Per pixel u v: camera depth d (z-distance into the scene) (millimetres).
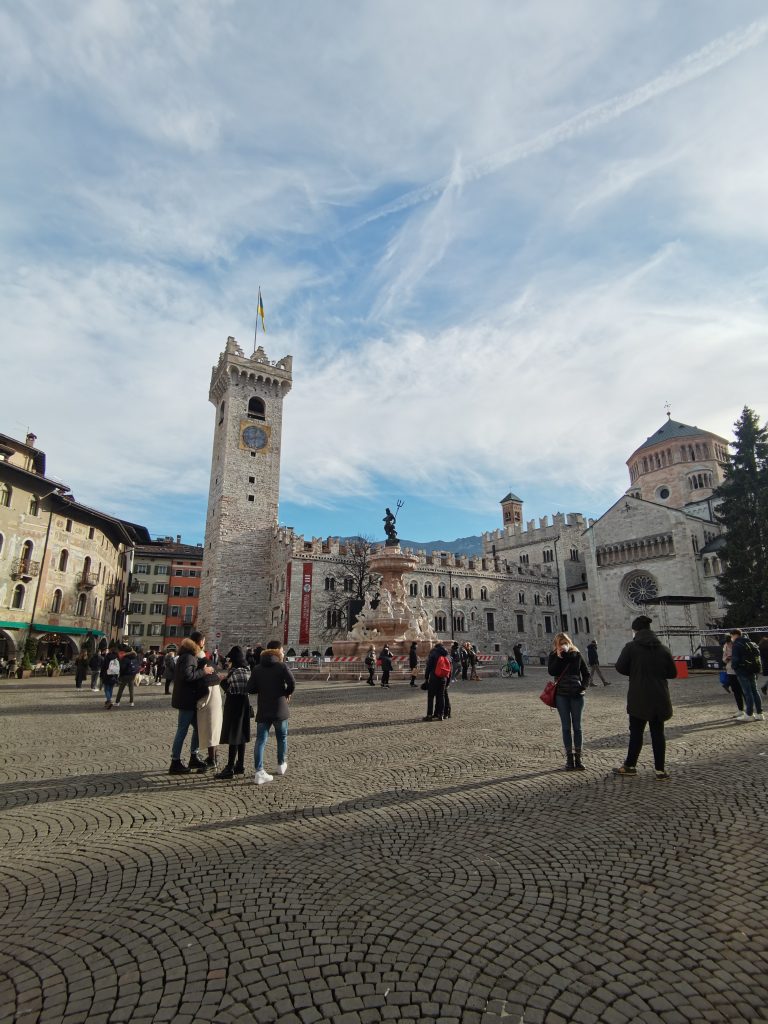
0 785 9836
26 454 49469
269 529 77062
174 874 6148
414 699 22875
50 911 5367
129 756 12312
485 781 9602
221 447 79500
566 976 4246
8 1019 3875
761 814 7508
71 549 52469
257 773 9844
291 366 84188
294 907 5359
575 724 10352
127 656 21828
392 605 39500
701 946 4598
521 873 5984
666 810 7816
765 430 50406
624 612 69250
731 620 47750
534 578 85812
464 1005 3939
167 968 4441
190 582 97500
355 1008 3928
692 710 17734
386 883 5820
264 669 10352
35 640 46000
